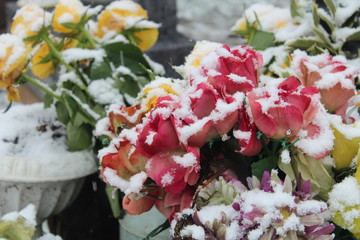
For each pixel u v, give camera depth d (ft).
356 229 1.79
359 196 1.77
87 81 2.82
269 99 1.72
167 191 1.83
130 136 1.84
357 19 2.66
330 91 1.96
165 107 1.78
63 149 2.83
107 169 1.89
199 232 1.71
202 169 1.88
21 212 2.50
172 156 1.78
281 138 1.78
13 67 2.63
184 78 2.27
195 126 1.73
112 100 2.75
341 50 2.63
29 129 2.84
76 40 3.01
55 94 2.81
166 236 2.44
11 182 2.67
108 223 3.10
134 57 2.83
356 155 1.86
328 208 1.81
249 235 1.66
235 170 1.91
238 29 3.09
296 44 2.68
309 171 1.83
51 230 2.98
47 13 2.87
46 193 2.76
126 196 1.97
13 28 2.86
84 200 3.07
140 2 4.23
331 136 1.82
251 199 1.69
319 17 2.67
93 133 2.76
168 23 4.19
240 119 1.80
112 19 2.97
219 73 1.83
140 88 2.79
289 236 1.66
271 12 3.01
